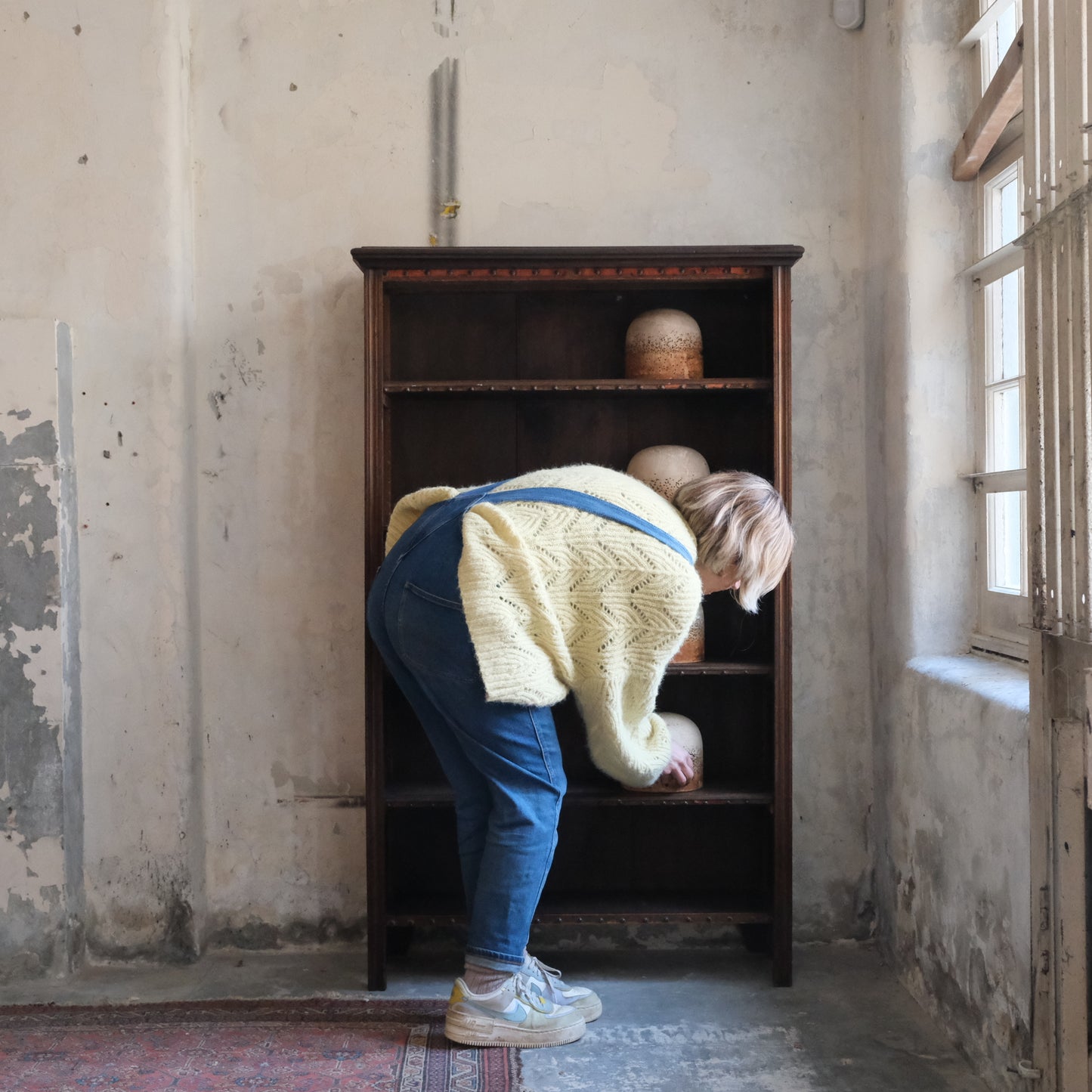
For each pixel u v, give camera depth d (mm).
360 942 2715
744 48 2713
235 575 2711
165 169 2629
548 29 2715
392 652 2150
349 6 2711
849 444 2717
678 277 2412
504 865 2051
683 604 1909
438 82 2711
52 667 2555
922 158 2445
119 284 2629
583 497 1952
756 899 2580
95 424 2635
